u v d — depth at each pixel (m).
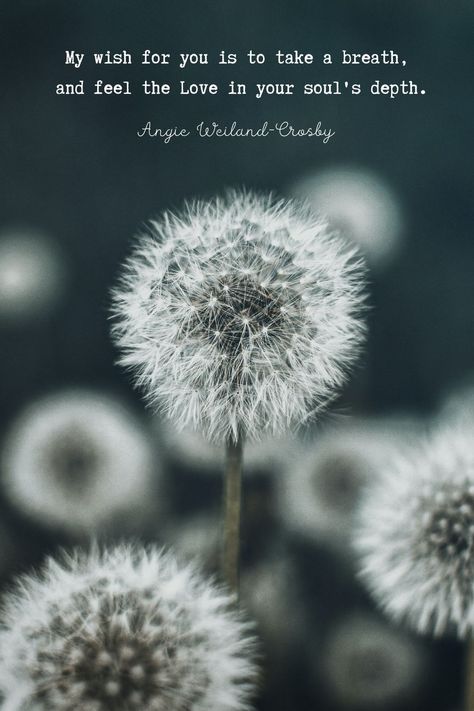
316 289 0.24
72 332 0.38
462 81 0.45
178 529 0.32
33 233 0.41
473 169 0.43
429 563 0.24
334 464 0.31
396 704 0.29
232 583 0.23
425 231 0.41
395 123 0.44
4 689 0.21
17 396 0.37
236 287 0.23
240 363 0.23
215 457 0.33
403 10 0.45
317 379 0.23
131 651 0.21
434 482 0.25
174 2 0.45
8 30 0.44
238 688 0.22
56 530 0.32
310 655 0.29
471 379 0.38
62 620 0.22
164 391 0.23
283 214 0.24
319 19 0.45
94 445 0.32
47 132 0.43
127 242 0.41
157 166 0.43
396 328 0.39
